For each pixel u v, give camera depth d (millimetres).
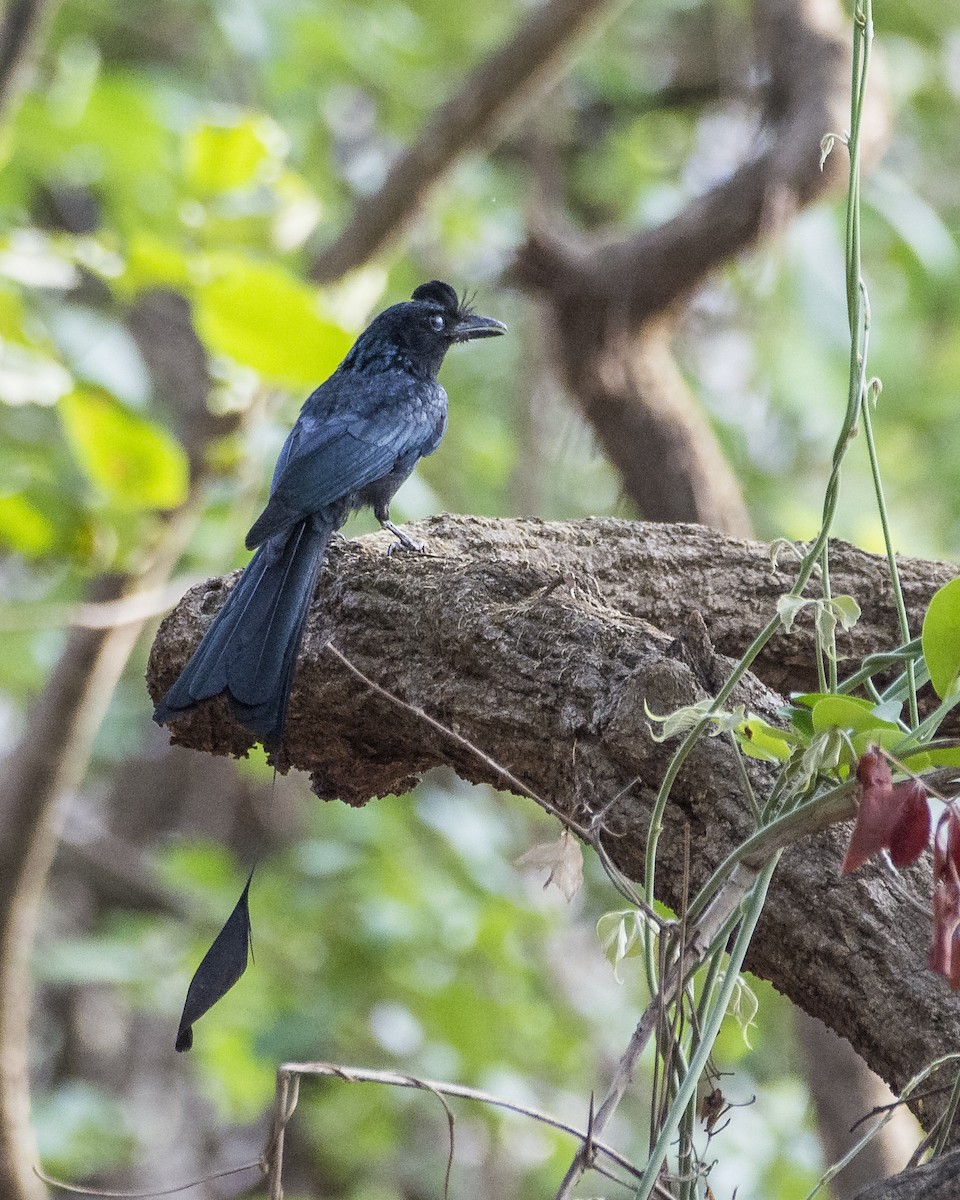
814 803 4133
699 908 4305
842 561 7707
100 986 20109
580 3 12758
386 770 6906
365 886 14875
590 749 5578
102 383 9453
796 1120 13500
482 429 17234
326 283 12906
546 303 12102
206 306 7820
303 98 16062
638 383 11906
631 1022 16625
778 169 11844
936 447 17203
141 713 18828
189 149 9180
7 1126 11375
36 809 11625
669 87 19672
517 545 7492
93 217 18875
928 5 17469
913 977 4793
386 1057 14312
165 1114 19812
